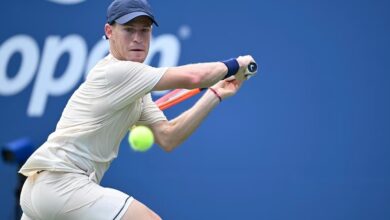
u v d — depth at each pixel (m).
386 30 22.73
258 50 23.48
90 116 13.30
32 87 25.17
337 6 22.97
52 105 24.95
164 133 14.91
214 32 23.84
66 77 24.89
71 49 24.91
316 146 23.08
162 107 15.88
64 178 13.23
